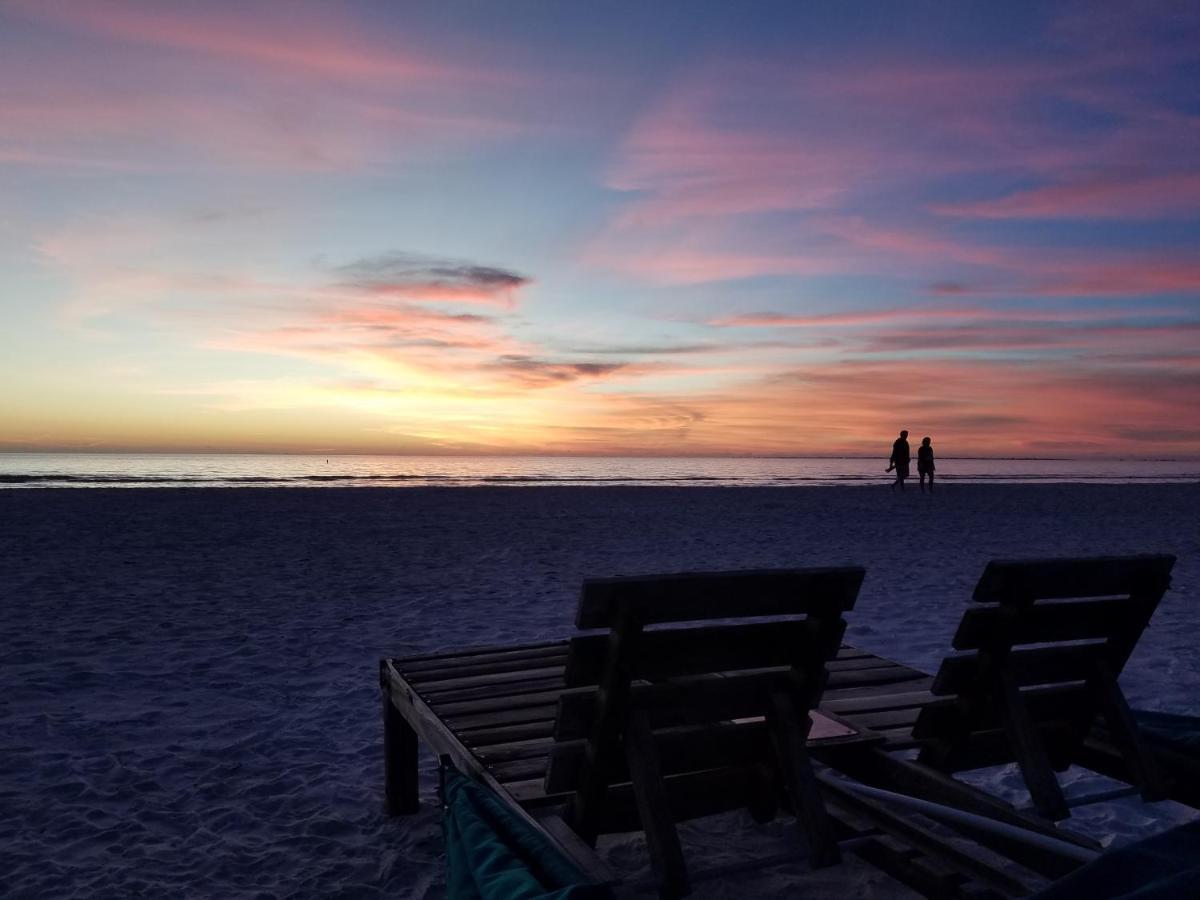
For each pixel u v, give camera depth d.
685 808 3.07
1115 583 3.57
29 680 6.48
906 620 8.56
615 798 3.00
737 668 2.99
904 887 3.39
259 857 3.83
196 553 13.45
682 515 21.20
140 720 5.65
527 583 10.80
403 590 10.28
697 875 2.74
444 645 7.57
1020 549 14.37
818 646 3.01
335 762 4.99
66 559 12.62
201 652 7.37
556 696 4.11
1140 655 7.17
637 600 2.71
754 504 25.34
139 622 8.48
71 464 90.19
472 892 2.56
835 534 16.72
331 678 6.62
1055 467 114.50
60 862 3.76
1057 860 2.62
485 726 3.71
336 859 3.82
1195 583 10.64
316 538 15.58
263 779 4.73
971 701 3.55
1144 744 3.59
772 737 3.10
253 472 62.94
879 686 4.53
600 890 2.29
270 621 8.55
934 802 3.21
